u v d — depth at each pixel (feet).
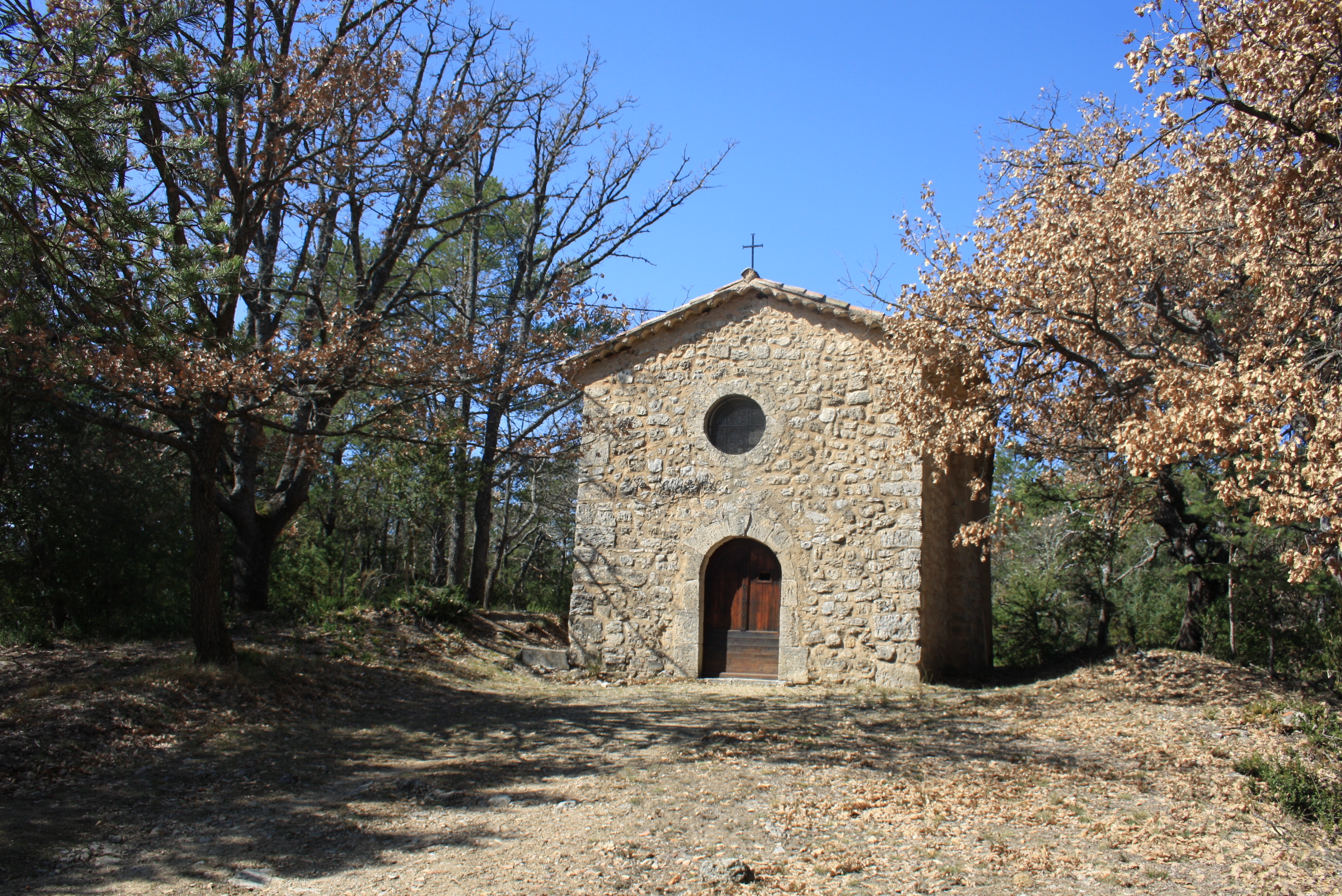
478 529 68.64
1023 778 26.27
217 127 37.45
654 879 18.70
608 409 49.42
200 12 27.02
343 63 38.19
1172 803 23.68
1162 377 28.53
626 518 48.19
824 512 45.60
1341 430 22.45
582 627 48.01
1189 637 47.03
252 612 50.03
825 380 46.62
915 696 40.78
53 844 20.70
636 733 33.73
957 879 18.67
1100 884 18.47
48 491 40.83
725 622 47.29
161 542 44.37
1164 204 33.47
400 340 38.91
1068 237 34.17
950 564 51.47
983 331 36.04
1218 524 45.14
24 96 23.21
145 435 34.12
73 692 31.09
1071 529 55.57
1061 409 37.19
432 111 46.73
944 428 37.58
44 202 25.11
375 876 19.19
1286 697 35.40
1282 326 27.61
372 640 48.19
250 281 41.78
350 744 31.68
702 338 48.62
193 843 21.29
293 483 53.01
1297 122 25.38
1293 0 23.95
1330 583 41.75
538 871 19.25
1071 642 59.62
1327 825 21.94
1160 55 26.21
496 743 32.58
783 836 21.39
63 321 27.37
